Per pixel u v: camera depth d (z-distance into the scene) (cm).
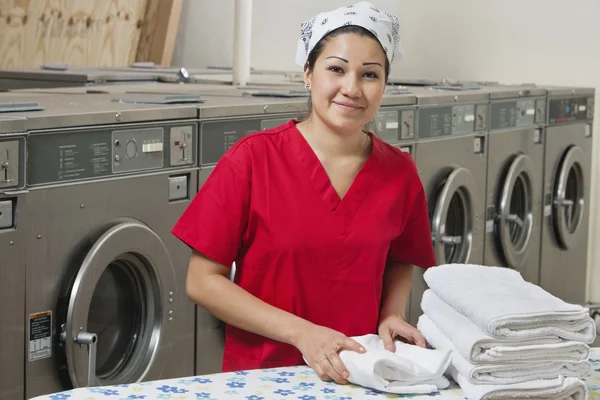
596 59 526
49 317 251
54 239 248
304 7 596
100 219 262
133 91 369
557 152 504
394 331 183
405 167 195
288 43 605
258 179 186
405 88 424
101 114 256
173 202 288
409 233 204
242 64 444
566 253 522
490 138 449
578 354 153
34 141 238
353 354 160
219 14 625
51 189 245
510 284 165
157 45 614
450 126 418
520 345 149
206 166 297
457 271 169
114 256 263
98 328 287
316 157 187
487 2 550
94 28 576
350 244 186
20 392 245
